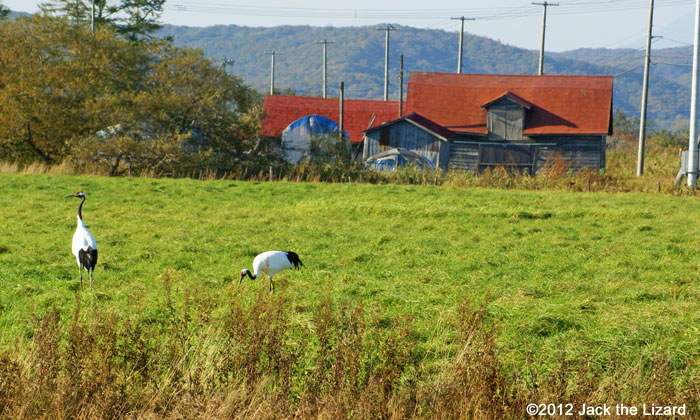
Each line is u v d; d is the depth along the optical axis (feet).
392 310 72.18
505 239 120.67
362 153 333.83
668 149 394.73
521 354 58.85
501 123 301.02
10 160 253.65
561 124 298.56
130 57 276.21
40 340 50.29
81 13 416.46
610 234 127.54
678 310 72.23
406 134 299.99
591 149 294.05
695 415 45.85
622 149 412.98
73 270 88.89
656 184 226.99
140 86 279.90
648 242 117.80
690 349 59.82
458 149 302.86
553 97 314.96
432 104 327.26
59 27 264.31
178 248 106.01
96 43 271.49
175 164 241.35
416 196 183.01
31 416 44.29
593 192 210.18
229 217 142.92
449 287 83.10
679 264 98.53
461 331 59.36
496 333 63.62
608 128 294.66
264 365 52.16
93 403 45.55
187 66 266.16
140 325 59.98
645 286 84.02
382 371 49.75
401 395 46.78
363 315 64.64
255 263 82.02
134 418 45.62
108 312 65.31
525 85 327.88
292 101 377.09
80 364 48.67
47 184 182.50
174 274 87.66
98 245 106.83
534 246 113.70
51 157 259.19
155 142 239.91
